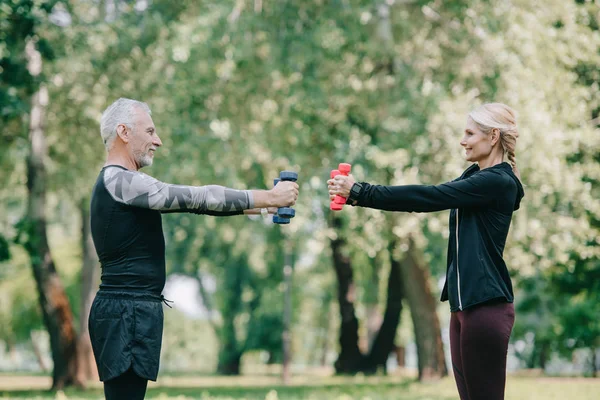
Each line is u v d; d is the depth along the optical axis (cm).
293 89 1442
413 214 1391
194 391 1575
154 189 379
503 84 1404
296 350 5203
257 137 1473
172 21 1495
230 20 1388
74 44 1502
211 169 1454
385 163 1346
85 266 1956
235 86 1489
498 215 407
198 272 3797
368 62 1547
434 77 1505
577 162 1638
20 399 1276
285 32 1420
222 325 3722
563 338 2972
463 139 430
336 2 1424
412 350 5016
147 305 380
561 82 1516
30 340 4756
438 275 2283
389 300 2366
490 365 397
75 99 1664
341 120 1538
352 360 2412
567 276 2116
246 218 2305
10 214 2386
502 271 406
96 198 385
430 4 1518
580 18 1606
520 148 1350
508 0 1440
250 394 1391
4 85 1331
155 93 1555
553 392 1369
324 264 3359
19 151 1975
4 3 1208
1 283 3675
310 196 1462
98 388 1794
